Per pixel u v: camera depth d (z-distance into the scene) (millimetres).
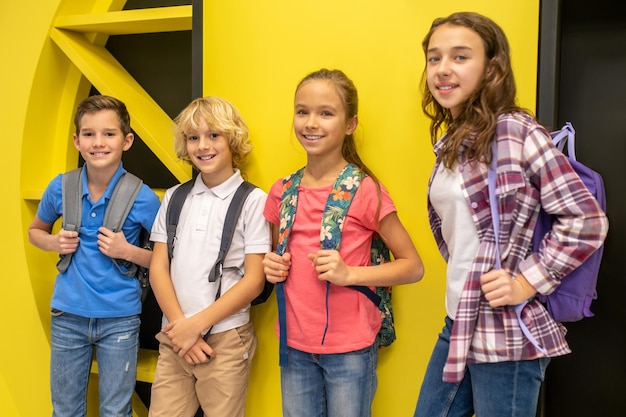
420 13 1410
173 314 1476
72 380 1621
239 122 1509
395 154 1448
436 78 1120
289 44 1532
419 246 1440
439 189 1160
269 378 1594
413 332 1458
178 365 1517
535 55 1323
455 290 1142
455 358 1075
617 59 1515
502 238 1062
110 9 1893
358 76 1471
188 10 1637
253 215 1485
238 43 1584
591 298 1059
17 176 1814
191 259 1489
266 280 1528
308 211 1370
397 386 1478
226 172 1530
